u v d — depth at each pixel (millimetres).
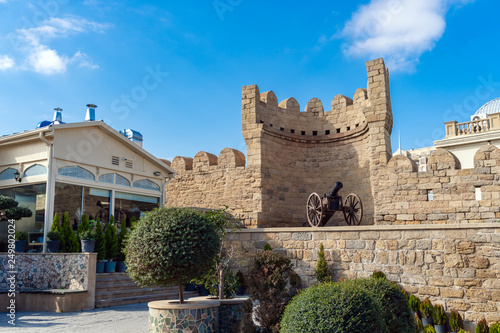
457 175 17891
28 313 12617
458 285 12359
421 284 12859
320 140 24391
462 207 17578
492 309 11828
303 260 14742
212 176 24344
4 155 17266
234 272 15789
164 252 9602
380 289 9156
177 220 10023
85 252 14195
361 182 22500
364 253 13836
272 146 23203
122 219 18422
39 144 16109
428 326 11812
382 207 19406
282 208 23125
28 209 14812
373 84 21141
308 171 24297
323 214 19172
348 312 7211
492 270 12000
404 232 13328
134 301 14391
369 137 21422
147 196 19891
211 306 10094
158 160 20141
